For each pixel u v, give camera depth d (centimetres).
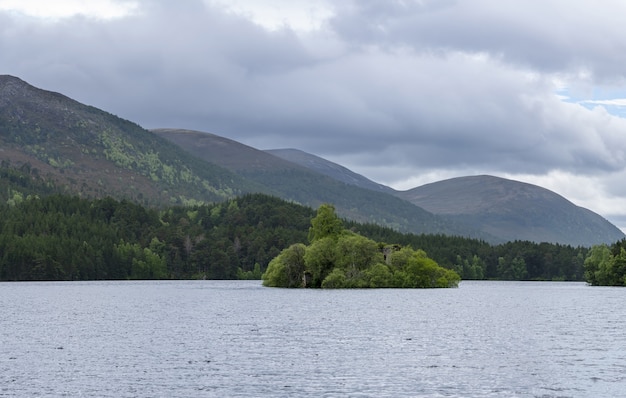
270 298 18600
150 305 16250
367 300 17725
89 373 7031
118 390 6294
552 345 9119
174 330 10706
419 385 6519
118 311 14425
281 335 10062
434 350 8600
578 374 7050
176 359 7862
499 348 8812
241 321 12119
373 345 9019
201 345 8988
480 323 11938
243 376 6888
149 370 7188
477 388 6412
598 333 10525
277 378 6794
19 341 9381
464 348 8788
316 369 7262
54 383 6569
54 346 8900
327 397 6053
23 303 17075
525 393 6244
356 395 6134
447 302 17500
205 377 6838
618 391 6328
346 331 10600
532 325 11669
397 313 13812
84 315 13438
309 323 11762
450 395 6150
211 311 14325
